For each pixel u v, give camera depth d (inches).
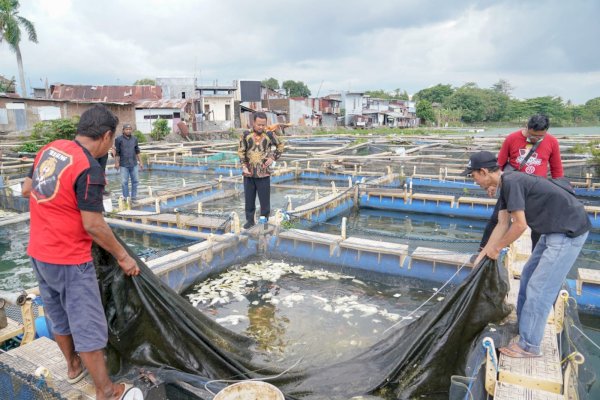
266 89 2459.4
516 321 173.3
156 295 145.2
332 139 1574.8
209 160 956.6
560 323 167.0
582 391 140.8
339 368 168.4
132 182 489.4
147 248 390.0
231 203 563.2
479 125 3634.4
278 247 329.7
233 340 182.1
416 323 167.9
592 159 660.1
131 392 125.6
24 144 1005.8
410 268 283.0
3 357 145.0
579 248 139.4
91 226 111.7
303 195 621.6
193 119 1733.5
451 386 132.9
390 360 164.2
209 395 135.5
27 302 166.4
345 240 314.5
